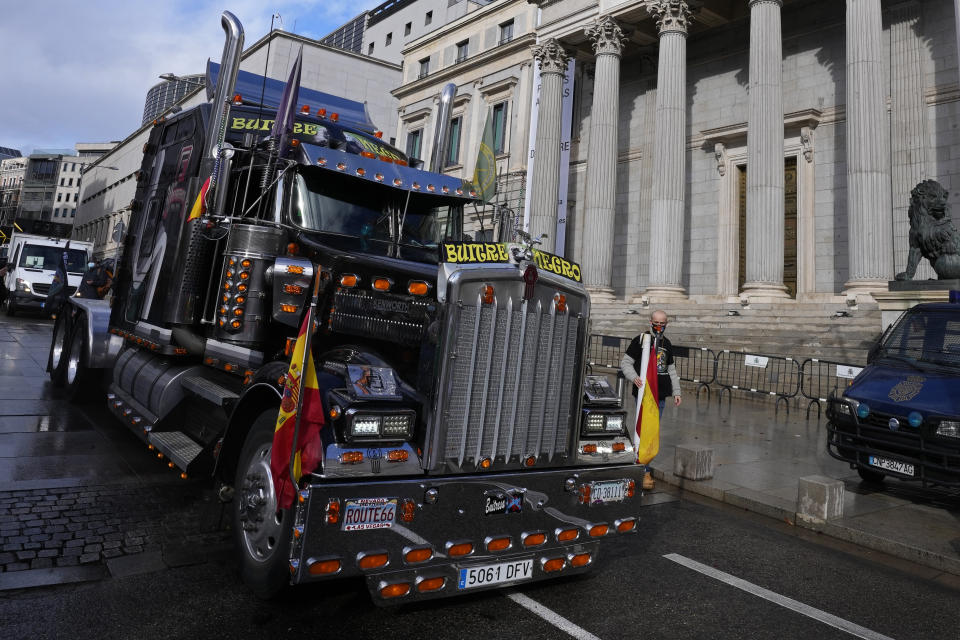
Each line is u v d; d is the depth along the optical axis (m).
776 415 12.98
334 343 4.20
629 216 25.98
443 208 5.66
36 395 8.99
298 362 3.14
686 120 24.45
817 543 5.70
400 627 3.41
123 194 59.94
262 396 3.91
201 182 5.34
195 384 5.09
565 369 3.97
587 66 28.45
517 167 28.83
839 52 20.27
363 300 4.00
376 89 46.62
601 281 22.75
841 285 19.58
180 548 4.27
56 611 3.33
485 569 3.50
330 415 3.17
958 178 17.25
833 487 6.12
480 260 3.58
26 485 5.27
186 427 5.45
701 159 23.80
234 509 3.90
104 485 5.46
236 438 4.10
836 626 3.89
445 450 3.39
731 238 22.33
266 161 5.11
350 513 3.05
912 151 18.08
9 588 3.53
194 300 5.23
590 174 23.27
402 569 3.20
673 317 19.55
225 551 4.28
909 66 18.38
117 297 7.51
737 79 23.08
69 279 22.08
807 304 17.12
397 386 3.41
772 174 18.45
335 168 4.96
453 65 33.09
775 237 18.38
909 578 4.95
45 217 131.62
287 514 3.22
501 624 3.53
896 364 7.73
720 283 22.50
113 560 4.01
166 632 3.19
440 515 3.31
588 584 4.24
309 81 44.06
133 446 6.81
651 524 5.87
